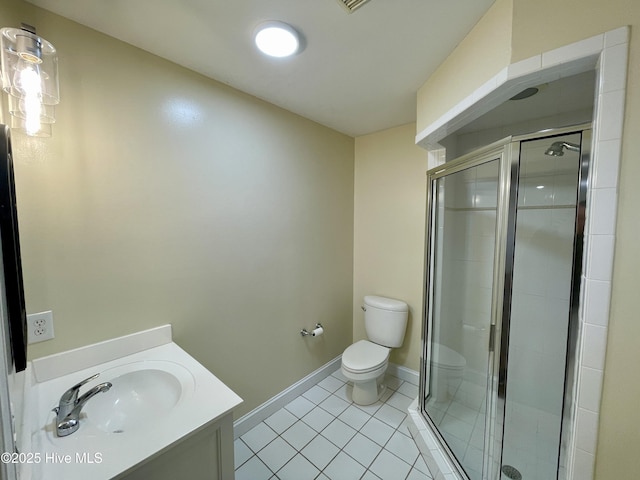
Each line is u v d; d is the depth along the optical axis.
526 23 0.93
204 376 1.14
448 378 1.90
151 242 1.37
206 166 1.57
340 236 2.59
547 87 1.39
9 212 0.67
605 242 0.84
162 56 1.36
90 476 0.70
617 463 0.86
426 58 1.38
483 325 1.75
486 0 1.02
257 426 1.93
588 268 0.87
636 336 0.82
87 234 1.17
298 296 2.21
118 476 0.72
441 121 1.42
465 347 1.89
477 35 1.13
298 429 1.90
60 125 1.09
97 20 1.11
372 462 1.64
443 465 1.49
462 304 1.91
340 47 1.29
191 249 1.53
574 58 0.85
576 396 0.93
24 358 0.70
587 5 0.83
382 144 2.49
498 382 1.47
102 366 1.21
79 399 0.91
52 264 1.09
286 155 2.02
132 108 1.28
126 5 1.03
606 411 0.87
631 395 0.83
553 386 1.75
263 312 1.95
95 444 0.80
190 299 1.54
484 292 1.75
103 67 1.19
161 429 0.86
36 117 0.96
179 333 1.50
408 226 2.38
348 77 1.56
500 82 1.00
